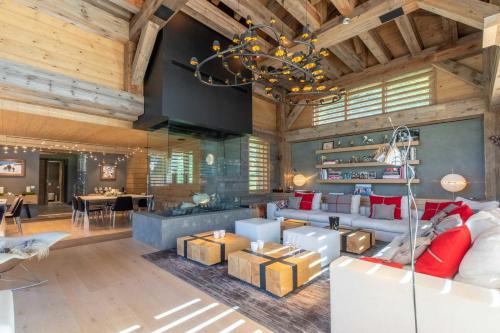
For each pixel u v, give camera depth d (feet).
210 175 17.71
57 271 10.48
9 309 5.24
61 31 13.05
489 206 11.60
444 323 4.34
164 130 15.34
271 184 24.36
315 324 6.81
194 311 7.47
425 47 17.51
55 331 6.54
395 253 7.27
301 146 24.30
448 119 16.52
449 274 5.49
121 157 32.83
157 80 14.15
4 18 11.54
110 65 14.62
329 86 22.13
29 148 25.48
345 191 21.12
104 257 12.25
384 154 4.89
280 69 12.53
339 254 11.98
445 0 10.68
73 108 13.98
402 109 18.30
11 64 11.18
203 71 15.83
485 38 8.61
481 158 15.71
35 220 23.09
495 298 4.12
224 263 11.24
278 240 13.87
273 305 7.77
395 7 11.64
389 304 4.92
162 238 13.47
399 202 15.74
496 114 14.75
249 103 19.03
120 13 14.58
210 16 14.49
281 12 16.51
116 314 7.31
